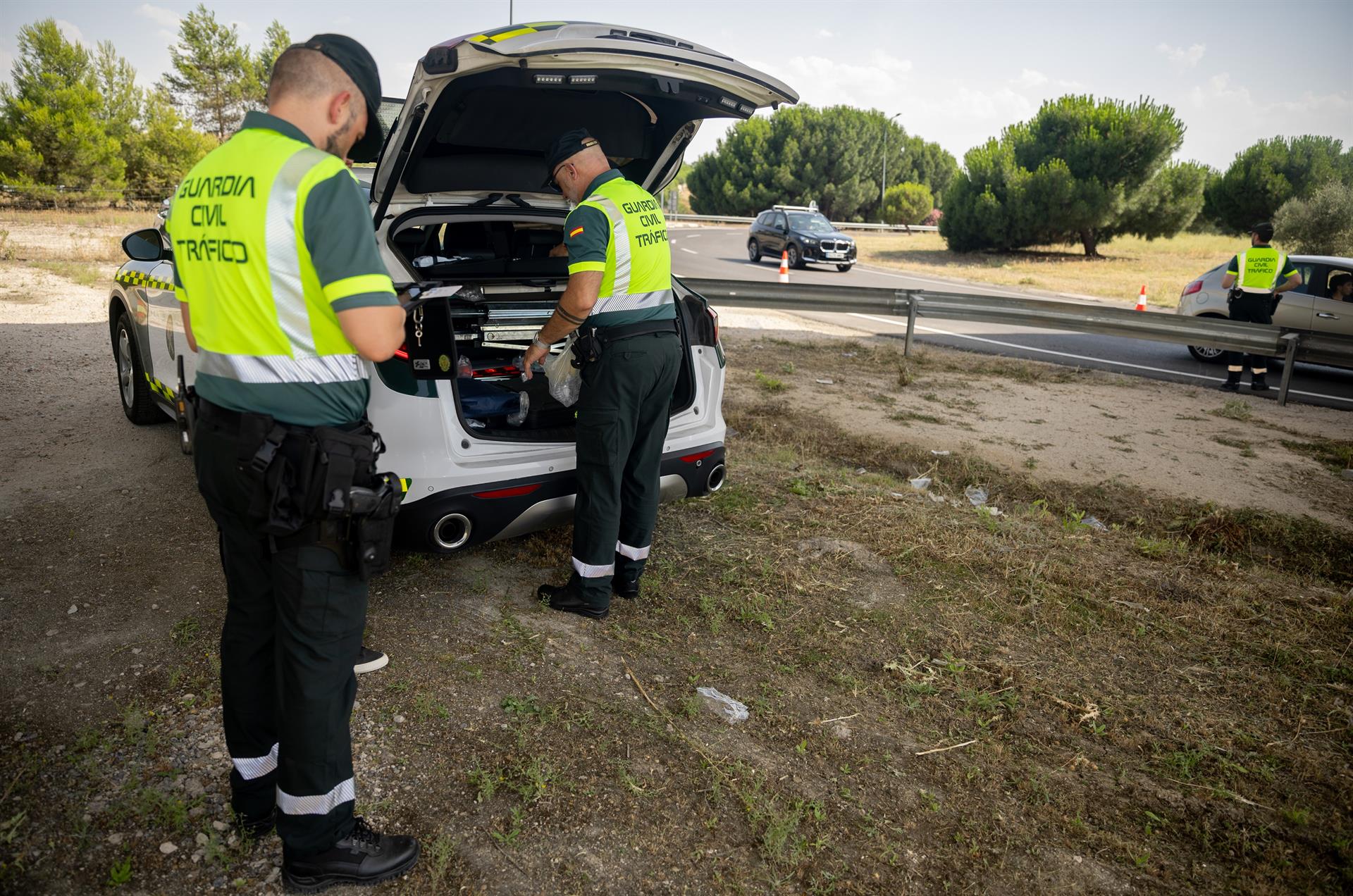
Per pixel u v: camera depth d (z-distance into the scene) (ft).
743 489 16.24
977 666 10.79
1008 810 8.32
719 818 7.90
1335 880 7.63
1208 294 33.47
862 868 7.45
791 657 10.74
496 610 11.27
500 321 14.38
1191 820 8.32
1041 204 100.63
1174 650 11.53
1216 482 18.21
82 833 7.10
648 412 10.87
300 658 6.29
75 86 87.20
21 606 10.55
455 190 12.55
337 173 5.82
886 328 39.11
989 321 30.48
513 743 8.66
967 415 22.91
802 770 8.67
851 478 17.46
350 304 5.73
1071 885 7.43
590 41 9.38
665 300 10.63
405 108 10.34
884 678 10.41
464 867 7.10
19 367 21.80
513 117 11.25
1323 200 88.69
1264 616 12.58
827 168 184.55
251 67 139.13
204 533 12.82
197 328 6.04
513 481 10.84
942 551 13.97
